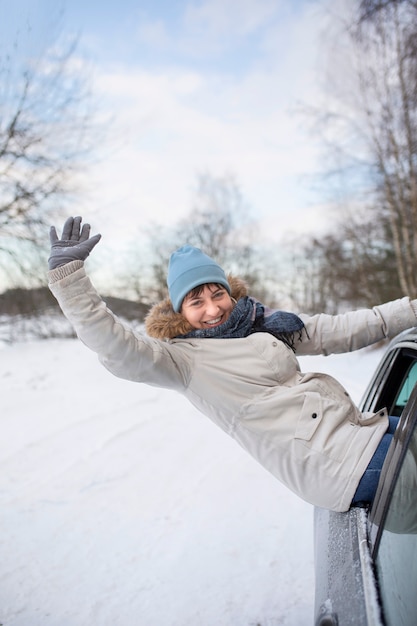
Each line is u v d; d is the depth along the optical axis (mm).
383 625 1177
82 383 9359
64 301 1764
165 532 3885
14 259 13883
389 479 1497
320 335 2137
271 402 1793
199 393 1890
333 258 18281
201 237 28125
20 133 12688
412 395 1562
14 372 10438
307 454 1718
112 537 3846
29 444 5941
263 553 3508
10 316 15914
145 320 2072
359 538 1536
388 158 13492
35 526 4047
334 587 1514
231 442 5961
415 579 1177
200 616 2891
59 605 3066
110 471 5141
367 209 16062
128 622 2881
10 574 3398
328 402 1781
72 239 1902
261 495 4473
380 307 2195
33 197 13398
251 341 1905
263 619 2828
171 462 5367
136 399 8188
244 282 2203
